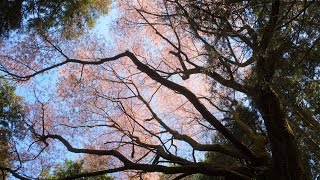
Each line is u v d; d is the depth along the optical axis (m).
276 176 8.85
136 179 12.47
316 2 6.65
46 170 12.74
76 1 11.98
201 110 10.20
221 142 12.92
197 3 7.36
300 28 6.72
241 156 10.02
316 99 7.57
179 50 10.97
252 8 6.99
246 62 7.71
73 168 14.08
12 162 11.84
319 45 6.95
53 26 11.93
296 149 8.82
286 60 7.07
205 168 9.44
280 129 8.72
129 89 12.41
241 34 7.35
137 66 11.13
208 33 7.61
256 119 10.83
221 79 8.62
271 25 6.94
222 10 7.05
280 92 7.58
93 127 12.45
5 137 11.80
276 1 6.77
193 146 10.75
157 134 11.53
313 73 7.08
